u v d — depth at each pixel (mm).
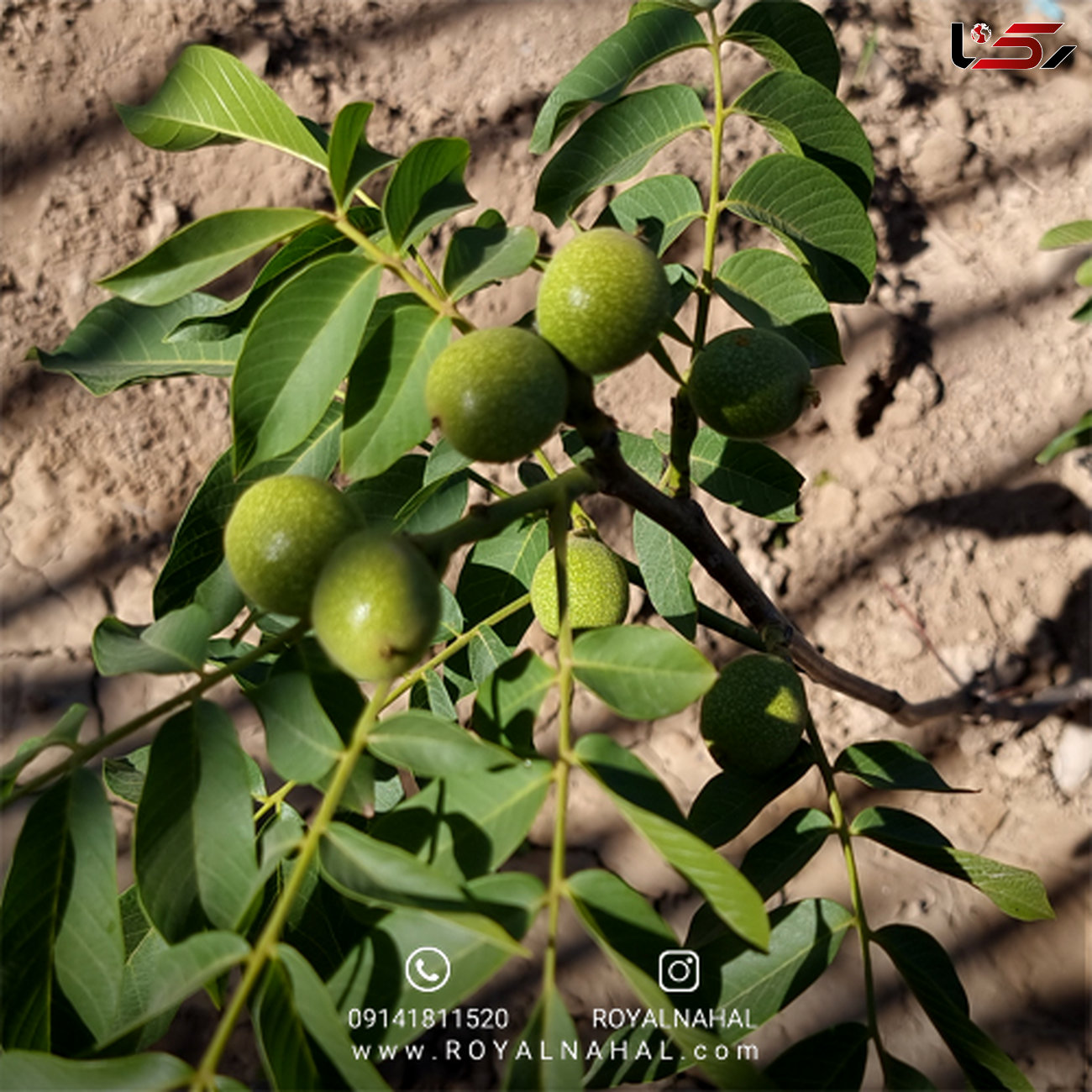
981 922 896
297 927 579
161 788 513
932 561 1007
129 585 1063
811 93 628
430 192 572
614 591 635
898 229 1082
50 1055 465
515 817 500
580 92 638
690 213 652
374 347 544
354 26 1216
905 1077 534
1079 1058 835
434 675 642
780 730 604
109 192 1164
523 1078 472
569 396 548
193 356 649
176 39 1200
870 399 1039
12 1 1213
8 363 1123
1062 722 949
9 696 1029
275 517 516
